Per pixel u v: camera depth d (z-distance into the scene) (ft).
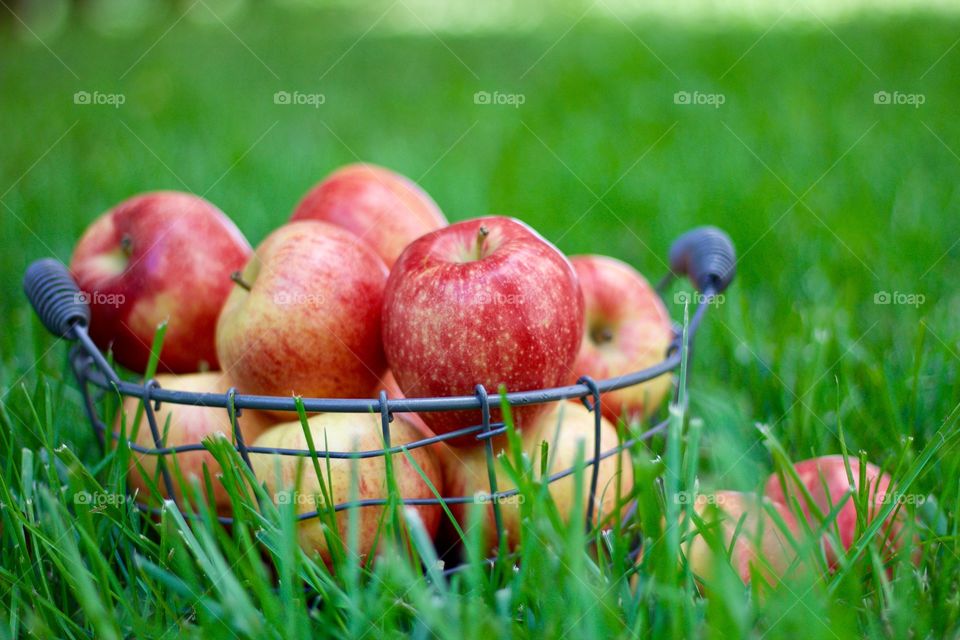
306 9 14.43
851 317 2.68
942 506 2.02
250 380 2.14
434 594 1.94
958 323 2.63
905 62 6.32
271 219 3.72
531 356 2.07
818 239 3.13
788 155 4.26
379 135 5.24
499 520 1.99
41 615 1.91
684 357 2.07
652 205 3.67
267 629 1.82
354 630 1.83
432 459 2.10
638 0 12.00
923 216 3.28
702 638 1.81
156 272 2.29
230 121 5.67
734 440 2.25
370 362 2.18
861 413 2.33
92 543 1.89
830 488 2.06
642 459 1.94
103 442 2.22
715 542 1.84
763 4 10.73
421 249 2.14
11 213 3.67
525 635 1.83
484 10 12.77
